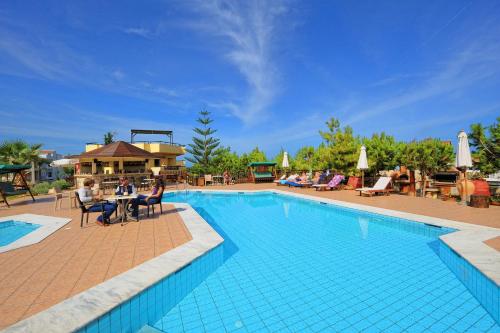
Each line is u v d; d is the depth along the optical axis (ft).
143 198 28.73
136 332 10.83
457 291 13.46
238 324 11.03
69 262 15.17
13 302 10.79
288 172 81.00
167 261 15.02
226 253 19.52
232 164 83.56
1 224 27.43
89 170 90.33
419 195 48.52
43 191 57.31
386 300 12.68
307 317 11.44
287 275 15.62
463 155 34.27
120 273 13.57
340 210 35.86
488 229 21.22
